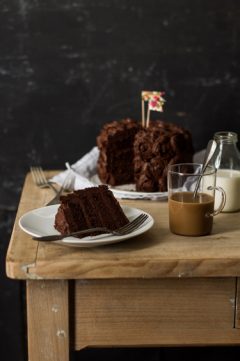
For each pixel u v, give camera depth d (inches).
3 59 62.7
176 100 63.8
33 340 44.3
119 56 62.8
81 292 44.1
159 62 62.9
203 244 45.7
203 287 44.3
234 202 51.6
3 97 63.4
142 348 66.9
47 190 56.2
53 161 64.8
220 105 63.9
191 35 62.4
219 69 63.2
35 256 43.7
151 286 44.2
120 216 46.9
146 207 52.6
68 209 45.6
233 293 44.5
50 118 64.0
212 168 47.8
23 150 64.5
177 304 44.5
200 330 44.8
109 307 44.4
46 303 43.9
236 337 45.0
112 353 67.0
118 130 56.9
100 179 58.3
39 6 61.7
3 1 61.6
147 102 63.8
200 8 61.9
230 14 62.1
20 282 66.5
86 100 63.6
